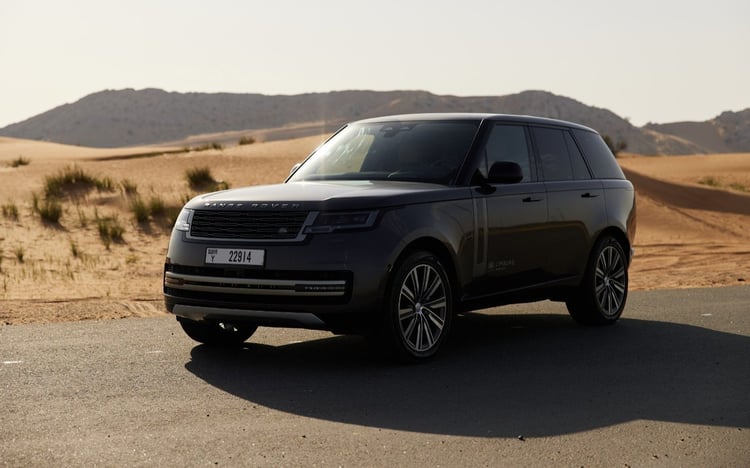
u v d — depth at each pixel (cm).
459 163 739
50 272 1315
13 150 5447
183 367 660
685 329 867
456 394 587
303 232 638
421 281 685
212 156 3300
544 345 775
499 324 902
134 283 1262
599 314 877
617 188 912
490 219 738
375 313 650
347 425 507
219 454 448
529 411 544
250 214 657
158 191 2423
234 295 655
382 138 791
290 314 639
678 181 3953
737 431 505
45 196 2231
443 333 703
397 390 596
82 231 1792
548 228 804
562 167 848
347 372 651
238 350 732
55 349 718
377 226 648
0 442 466
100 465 429
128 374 632
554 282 820
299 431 493
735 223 2917
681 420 528
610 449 467
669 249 2086
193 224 684
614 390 605
